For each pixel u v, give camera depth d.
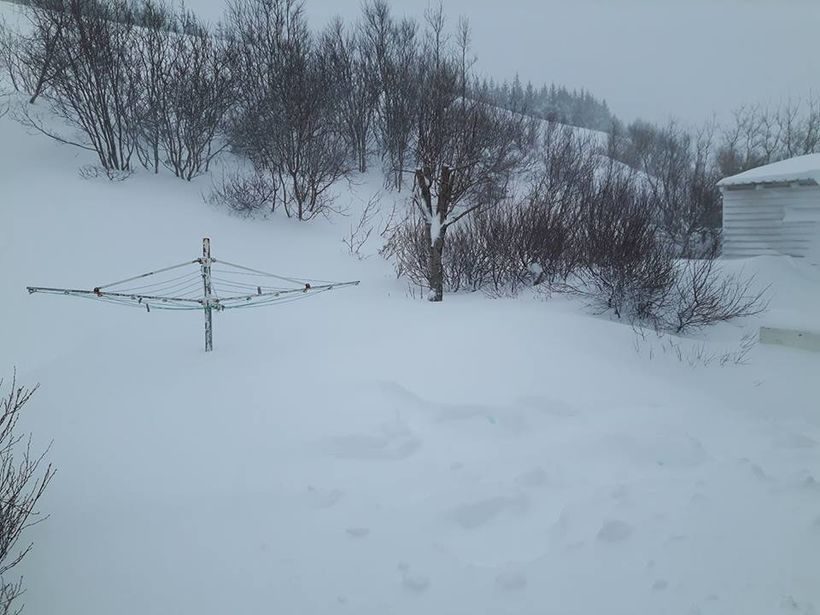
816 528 3.53
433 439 4.95
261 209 15.09
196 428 5.09
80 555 3.30
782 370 7.96
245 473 4.30
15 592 2.98
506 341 7.33
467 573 3.18
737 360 8.25
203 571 3.19
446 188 10.49
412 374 6.33
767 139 31.72
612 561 3.26
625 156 37.69
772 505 3.83
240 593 3.02
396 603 2.96
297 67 17.53
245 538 3.48
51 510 3.75
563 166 21.30
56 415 5.37
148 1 17.44
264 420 5.23
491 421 5.28
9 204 11.77
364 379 6.14
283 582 3.11
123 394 5.90
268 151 16.02
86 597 2.98
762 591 3.00
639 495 3.97
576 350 7.39
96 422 5.21
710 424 5.45
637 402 6.05
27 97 15.82
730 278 11.48
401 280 12.27
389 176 20.19
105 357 7.20
